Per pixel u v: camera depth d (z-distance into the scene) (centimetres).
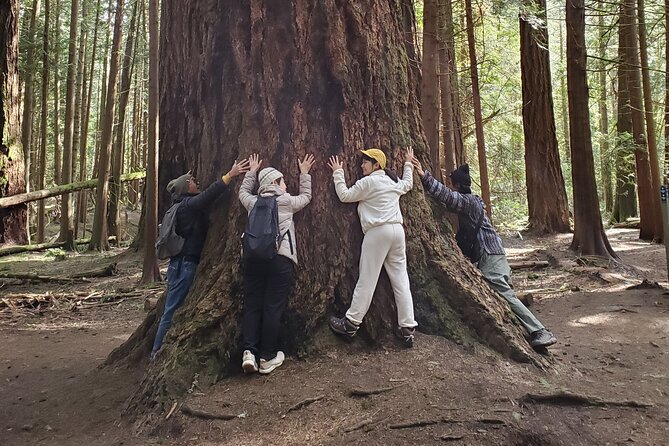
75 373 486
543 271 938
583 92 967
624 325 565
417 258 403
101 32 2572
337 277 386
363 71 408
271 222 350
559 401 319
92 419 362
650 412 319
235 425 303
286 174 388
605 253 962
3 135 1480
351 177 394
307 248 384
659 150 1536
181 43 483
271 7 397
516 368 368
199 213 425
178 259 423
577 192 983
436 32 732
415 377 336
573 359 445
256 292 361
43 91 1809
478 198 442
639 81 1186
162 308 475
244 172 392
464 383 328
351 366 355
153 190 975
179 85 492
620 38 1188
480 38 1305
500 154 1923
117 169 1708
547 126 1443
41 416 378
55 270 1197
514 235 1423
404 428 284
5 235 1473
